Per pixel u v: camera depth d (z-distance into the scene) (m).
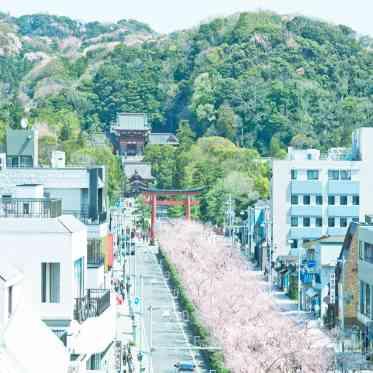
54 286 77.75
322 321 196.75
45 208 80.62
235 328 157.75
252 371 143.38
